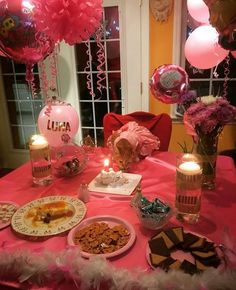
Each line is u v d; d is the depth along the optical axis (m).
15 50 1.42
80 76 2.84
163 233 0.90
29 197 1.23
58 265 0.75
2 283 0.77
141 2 2.48
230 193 1.22
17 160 3.37
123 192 1.24
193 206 1.00
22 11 1.30
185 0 2.40
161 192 1.25
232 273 0.69
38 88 2.94
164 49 2.57
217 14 1.21
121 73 2.74
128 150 1.49
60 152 1.49
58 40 1.33
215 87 2.59
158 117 1.91
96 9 1.29
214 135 1.20
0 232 0.98
